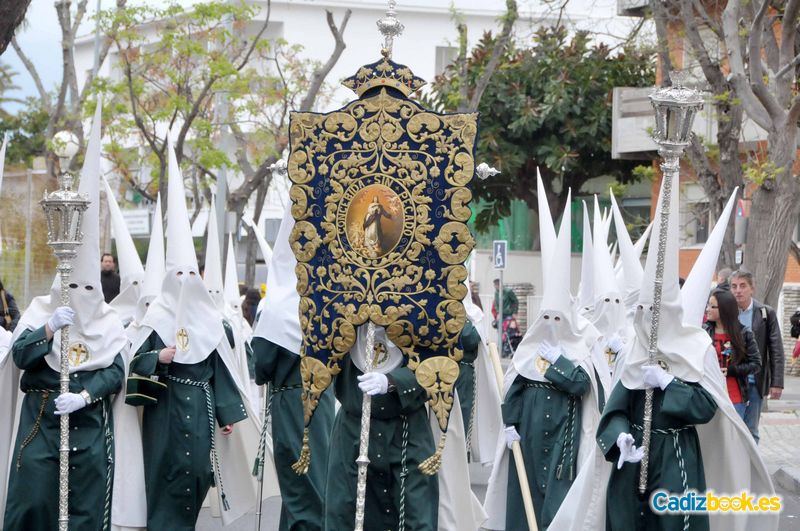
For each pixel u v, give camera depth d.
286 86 24.92
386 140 7.57
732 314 11.38
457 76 32.22
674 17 20.05
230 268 16.22
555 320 10.12
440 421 7.55
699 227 28.33
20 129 41.72
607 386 10.32
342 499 7.82
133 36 22.78
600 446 7.85
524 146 32.75
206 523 11.32
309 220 7.71
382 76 7.61
